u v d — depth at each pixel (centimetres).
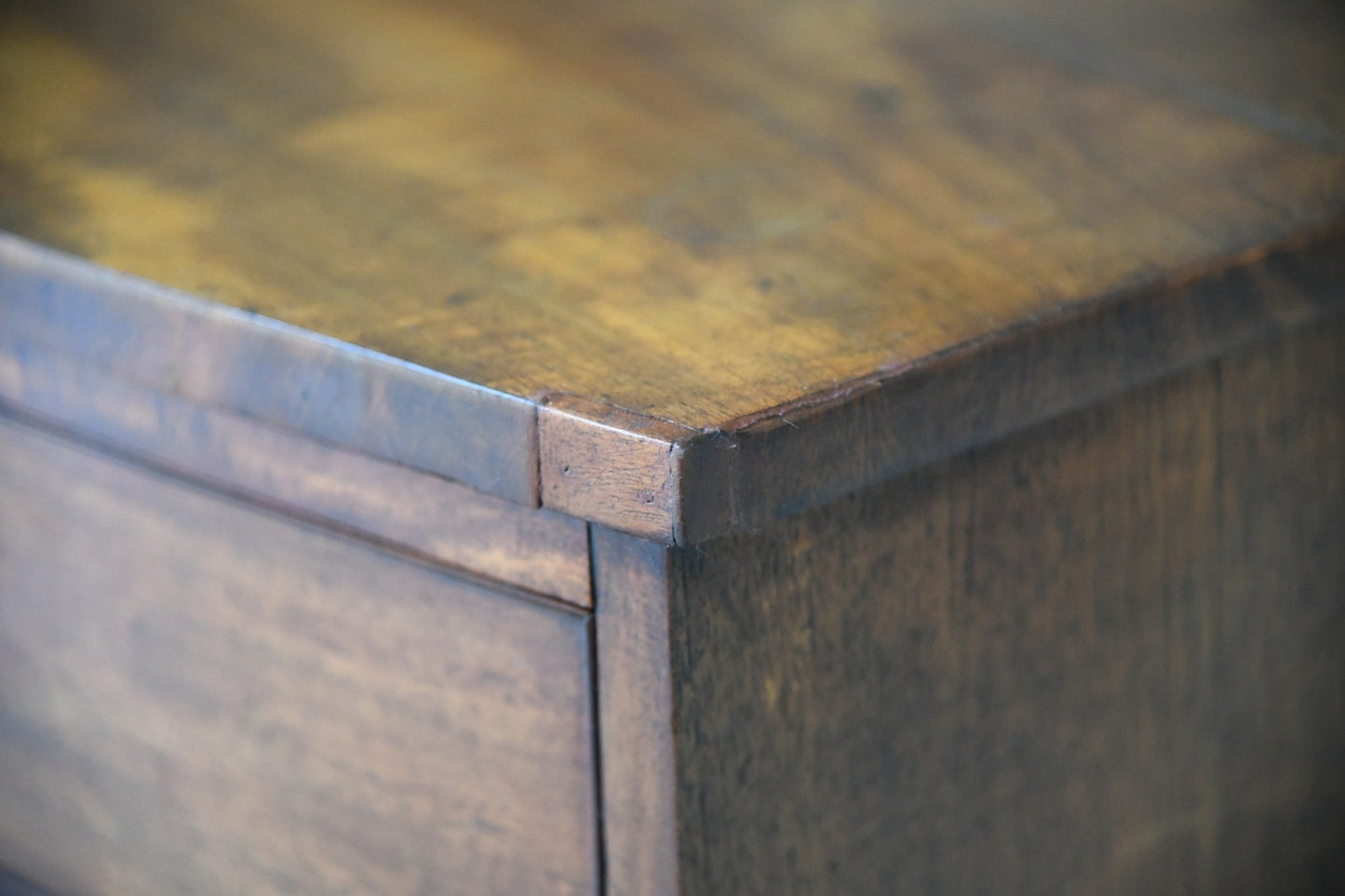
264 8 87
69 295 67
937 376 61
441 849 65
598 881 62
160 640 69
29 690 73
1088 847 70
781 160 74
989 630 65
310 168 73
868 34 84
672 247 67
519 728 63
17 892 77
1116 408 66
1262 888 75
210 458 66
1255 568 71
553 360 61
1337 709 76
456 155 74
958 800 66
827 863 64
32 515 71
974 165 73
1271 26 85
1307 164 73
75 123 77
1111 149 74
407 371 61
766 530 60
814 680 62
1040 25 85
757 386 59
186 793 70
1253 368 69
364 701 65
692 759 60
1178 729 71
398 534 63
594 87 80
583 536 60
